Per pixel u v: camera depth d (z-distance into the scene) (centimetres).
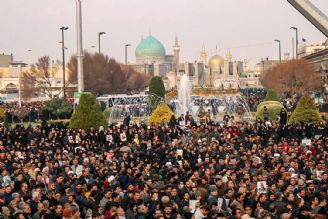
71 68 13062
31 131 4319
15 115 7469
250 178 2469
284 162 2931
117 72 13688
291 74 12119
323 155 3098
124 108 7638
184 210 1903
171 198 2042
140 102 8750
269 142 3706
